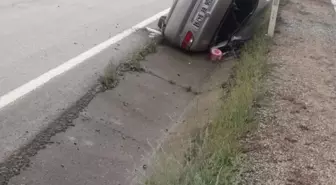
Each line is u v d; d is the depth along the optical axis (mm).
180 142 5242
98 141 4992
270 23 9438
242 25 8969
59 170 4285
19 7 9219
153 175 4203
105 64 7105
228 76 7570
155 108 6203
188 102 6727
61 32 8164
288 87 6812
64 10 9609
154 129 5660
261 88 6512
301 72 7637
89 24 8938
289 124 5547
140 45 8328
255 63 7477
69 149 4660
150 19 10133
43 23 8453
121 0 11500
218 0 8188
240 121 5191
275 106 6023
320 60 8562
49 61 6785
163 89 6867
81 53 7355
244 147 4820
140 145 5184
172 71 7652
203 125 5621
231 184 4027
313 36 10406
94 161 4598
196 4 8312
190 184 3816
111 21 9430
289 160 4691
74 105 5586
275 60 8055
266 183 4227
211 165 4180
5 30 7691
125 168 4641
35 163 4285
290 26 10984
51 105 5477
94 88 6180
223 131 4883
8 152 4379
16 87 5762
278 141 5062
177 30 8406
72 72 6562
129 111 5887
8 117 5016
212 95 6828
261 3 9258
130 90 6445
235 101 5656
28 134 4758
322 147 5078
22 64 6492
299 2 14805
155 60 7805
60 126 5031
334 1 16016
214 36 8539
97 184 4262
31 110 5270
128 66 7184
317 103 6375
